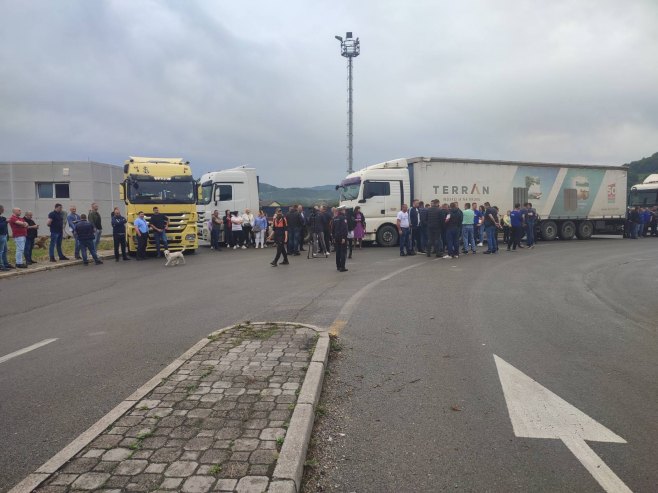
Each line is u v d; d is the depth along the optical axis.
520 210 19.55
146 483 2.89
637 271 13.42
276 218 14.83
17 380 5.06
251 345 5.62
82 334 6.93
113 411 3.88
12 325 7.71
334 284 10.84
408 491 3.06
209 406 3.96
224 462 3.11
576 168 25.09
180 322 7.44
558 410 4.22
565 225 25.58
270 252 19.94
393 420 4.02
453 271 12.99
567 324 7.23
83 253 16.20
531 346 6.08
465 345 6.08
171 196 18.59
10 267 14.49
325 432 3.81
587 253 18.45
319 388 4.46
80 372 5.25
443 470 3.29
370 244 22.44
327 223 17.45
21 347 6.36
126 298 9.81
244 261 16.48
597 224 26.50
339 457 3.45
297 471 3.04
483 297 9.23
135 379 4.99
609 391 4.65
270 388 4.33
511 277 11.91
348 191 21.69
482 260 15.82
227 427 3.59
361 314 7.70
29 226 15.69
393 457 3.45
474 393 4.58
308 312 7.87
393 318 7.45
